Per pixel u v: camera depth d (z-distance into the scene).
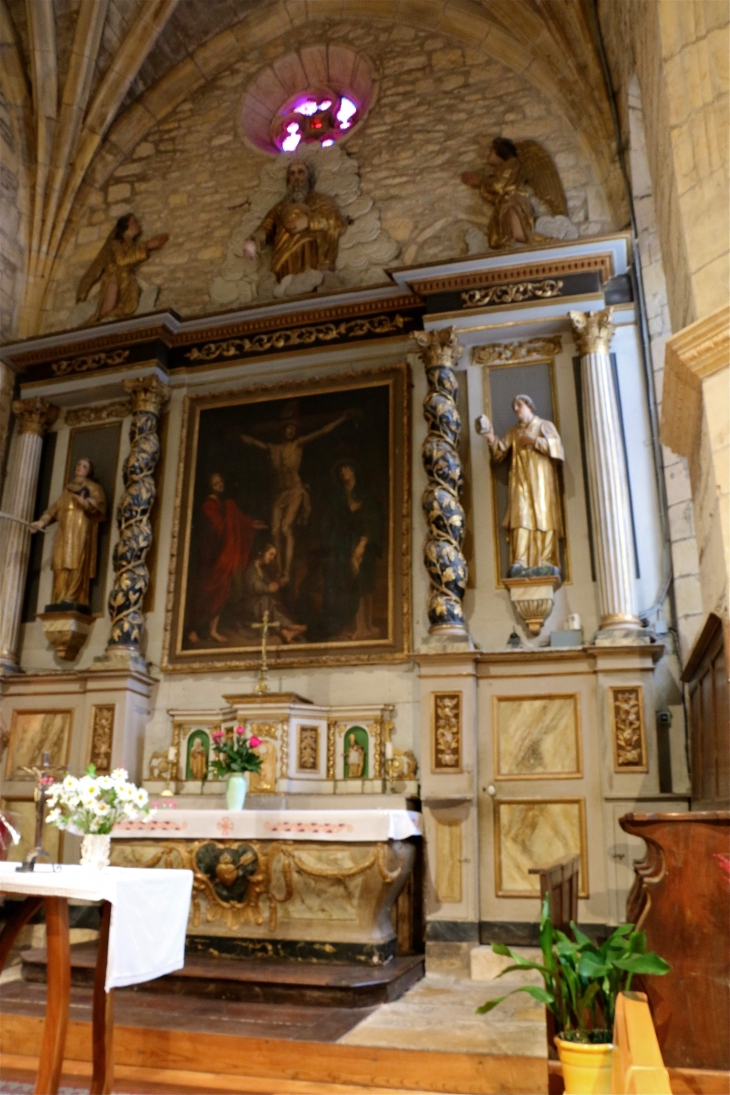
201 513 9.17
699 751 6.58
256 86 10.92
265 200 10.30
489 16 10.00
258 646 8.52
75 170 10.77
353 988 5.62
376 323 9.26
